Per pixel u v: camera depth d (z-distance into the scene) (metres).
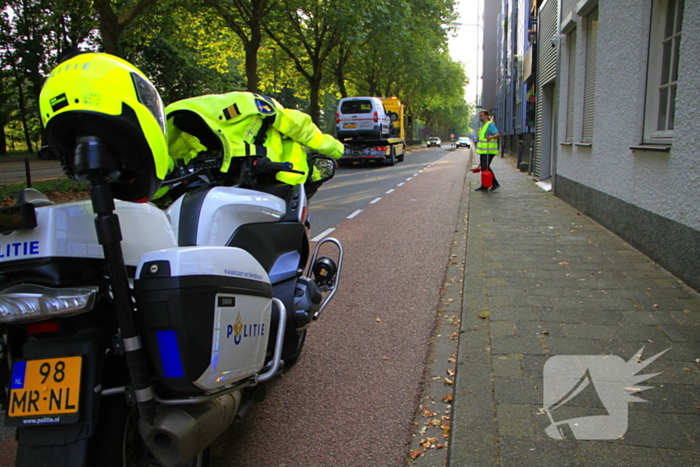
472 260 6.38
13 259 1.76
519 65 23.89
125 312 1.81
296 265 3.22
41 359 1.81
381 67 42.66
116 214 1.92
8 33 33.34
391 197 13.83
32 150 41.34
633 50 6.76
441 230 8.88
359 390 3.50
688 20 5.02
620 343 3.79
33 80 34.88
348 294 5.52
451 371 3.73
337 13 23.47
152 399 1.87
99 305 1.91
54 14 25.97
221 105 3.11
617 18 7.45
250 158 3.20
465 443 2.72
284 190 3.50
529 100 17.83
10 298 1.70
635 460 2.51
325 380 3.65
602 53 8.23
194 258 1.93
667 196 5.55
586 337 3.92
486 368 3.51
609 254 6.36
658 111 6.27
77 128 1.76
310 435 2.98
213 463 2.73
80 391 1.77
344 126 27.05
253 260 2.28
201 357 1.90
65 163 1.92
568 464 2.51
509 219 9.22
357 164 29.56
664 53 6.17
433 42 38.06
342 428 3.05
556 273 5.64
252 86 22.44
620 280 5.27
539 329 4.12
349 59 39.16
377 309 5.04
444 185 16.67
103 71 1.78
